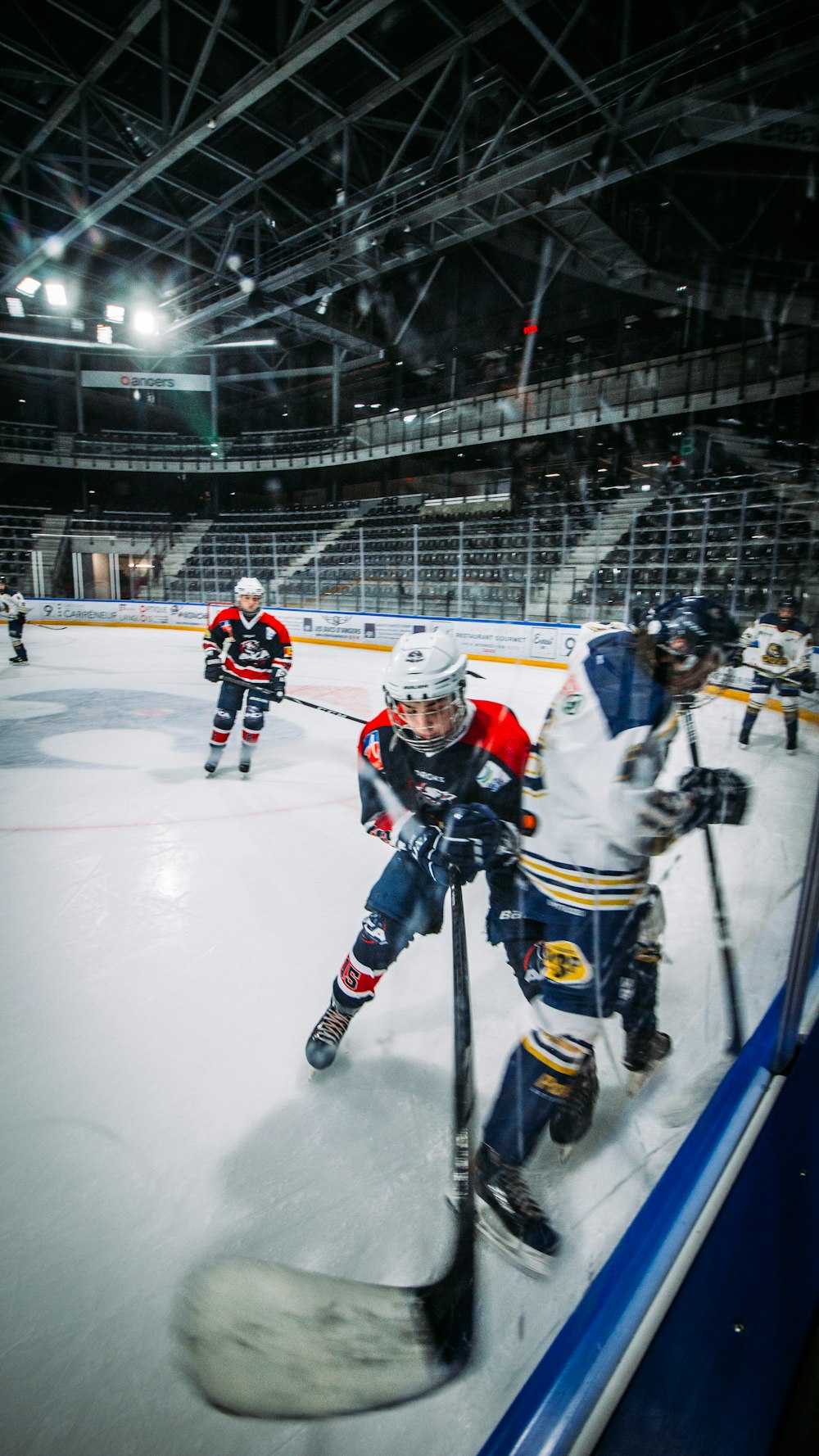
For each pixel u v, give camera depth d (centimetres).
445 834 154
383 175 1377
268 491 2711
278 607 1623
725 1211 102
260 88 1123
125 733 629
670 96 1080
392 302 2123
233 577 2181
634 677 123
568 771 127
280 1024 215
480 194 1298
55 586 2270
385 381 2283
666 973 224
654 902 167
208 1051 202
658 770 126
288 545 2034
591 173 1234
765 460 1499
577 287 1767
